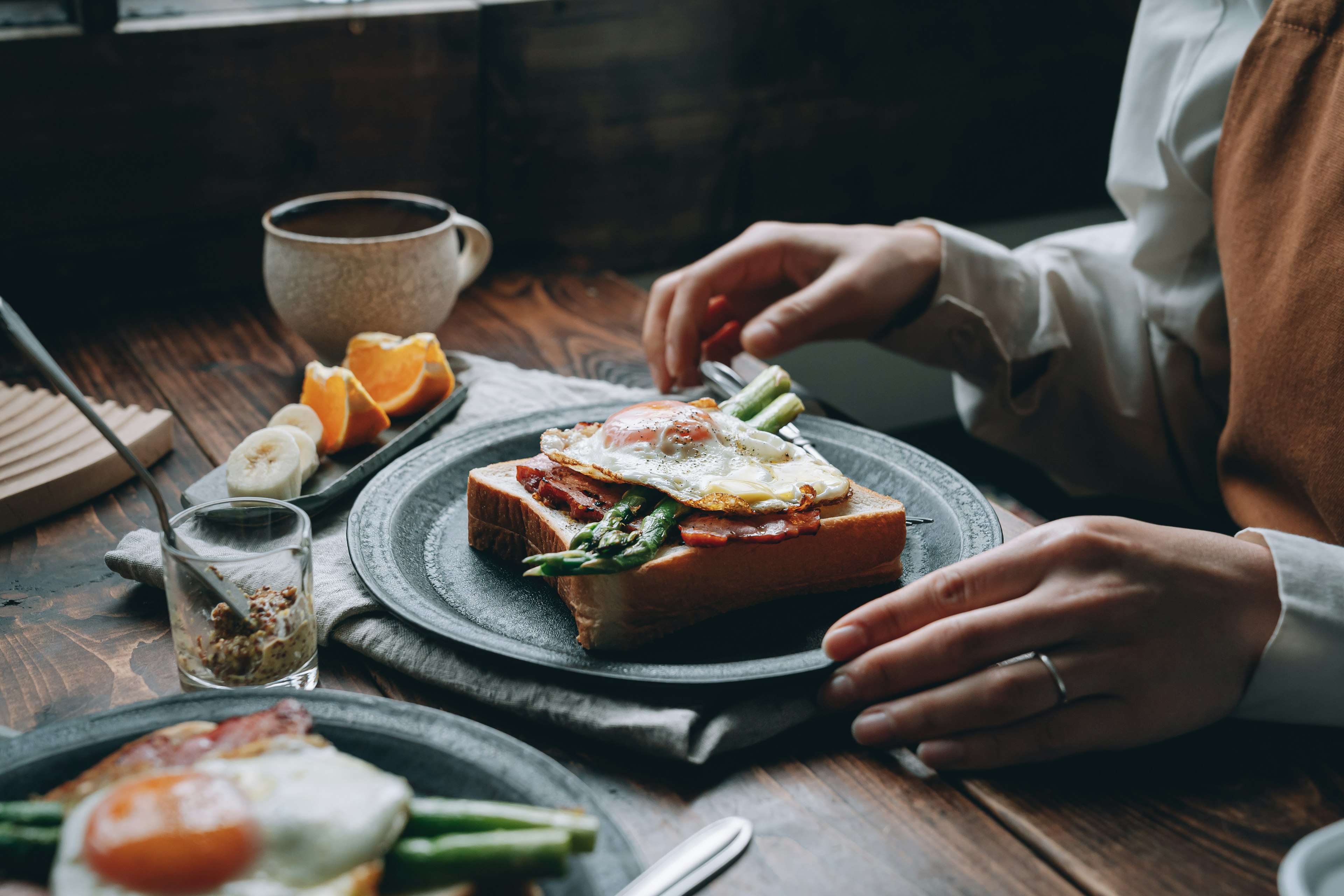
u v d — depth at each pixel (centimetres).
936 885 51
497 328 93
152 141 94
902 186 137
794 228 87
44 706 57
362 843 46
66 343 89
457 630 58
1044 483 139
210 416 79
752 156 125
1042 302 89
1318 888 47
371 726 52
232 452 68
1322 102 74
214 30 93
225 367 86
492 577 65
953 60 132
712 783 55
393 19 99
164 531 56
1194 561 58
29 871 47
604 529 61
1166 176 85
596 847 49
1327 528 74
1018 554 58
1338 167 72
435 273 82
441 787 51
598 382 84
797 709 57
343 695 53
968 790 55
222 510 58
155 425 74
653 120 117
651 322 84
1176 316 87
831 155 130
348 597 61
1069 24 138
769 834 53
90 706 57
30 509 68
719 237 127
